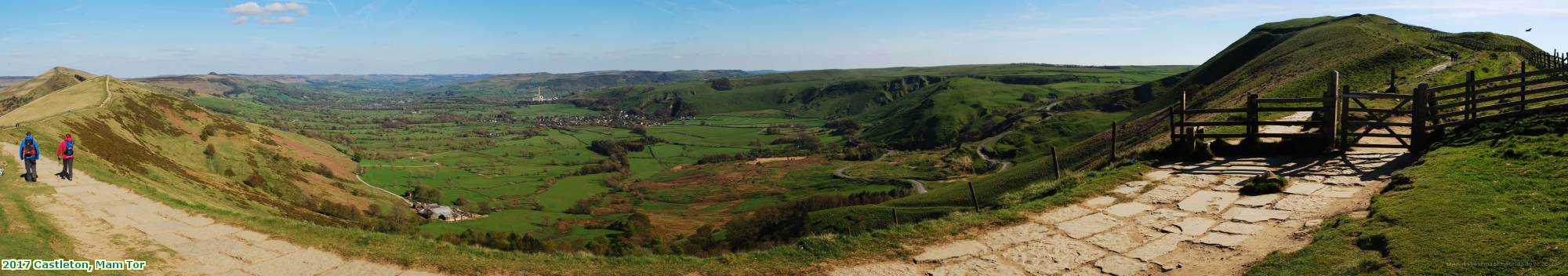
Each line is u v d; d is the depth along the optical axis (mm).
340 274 15219
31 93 158375
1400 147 20875
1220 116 41469
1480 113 26219
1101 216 15852
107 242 18250
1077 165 65438
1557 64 40438
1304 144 21766
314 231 18859
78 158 37344
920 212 64000
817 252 14234
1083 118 153125
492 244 40250
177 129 95938
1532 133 17688
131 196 25125
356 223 55625
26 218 19859
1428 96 20984
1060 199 17469
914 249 14203
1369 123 21297
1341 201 15305
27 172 27203
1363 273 10266
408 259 15891
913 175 132375
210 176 63812
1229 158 21984
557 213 100188
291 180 82688
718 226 88875
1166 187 18453
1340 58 87750
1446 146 19031
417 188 111625
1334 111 21156
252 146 102812
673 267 14211
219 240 18500
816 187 128375
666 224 94375
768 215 86250
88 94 99312
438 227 76625
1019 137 149375
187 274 15477
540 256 15641
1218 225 14398
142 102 102938
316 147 131500
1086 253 13266
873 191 110812
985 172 128000
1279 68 105875
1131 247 13438
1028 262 12992
